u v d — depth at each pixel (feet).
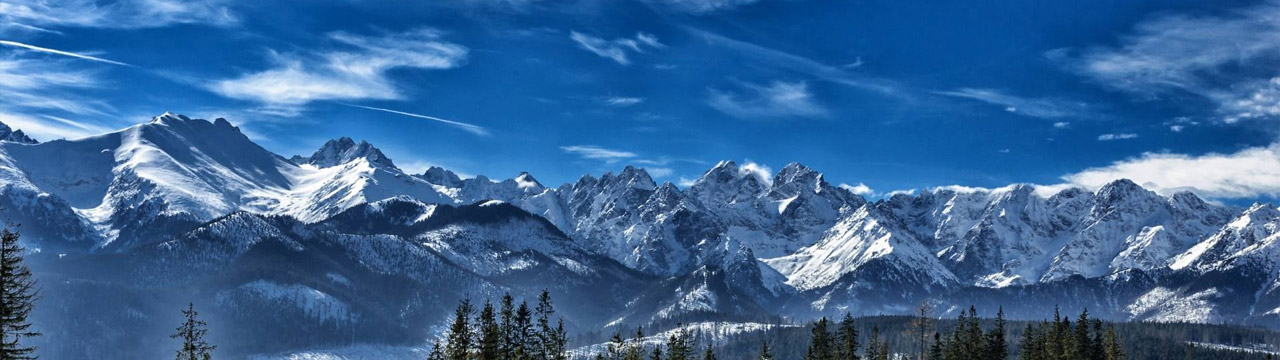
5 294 341.41
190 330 437.58
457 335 487.20
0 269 341.21
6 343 338.13
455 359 482.28
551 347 514.68
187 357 432.66
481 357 477.36
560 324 527.40
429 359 547.49
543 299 509.76
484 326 490.49
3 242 346.33
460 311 495.82
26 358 343.05
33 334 347.36
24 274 347.77
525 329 491.72
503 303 498.28
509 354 487.20
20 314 343.67
